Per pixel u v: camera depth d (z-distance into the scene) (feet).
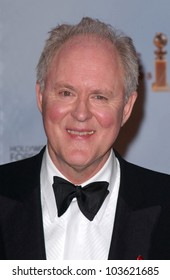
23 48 12.35
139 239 8.33
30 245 8.23
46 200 8.68
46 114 8.23
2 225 8.37
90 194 8.57
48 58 8.23
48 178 8.73
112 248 8.27
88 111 7.99
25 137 12.47
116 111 8.19
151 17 12.32
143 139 12.50
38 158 9.09
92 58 8.02
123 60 8.26
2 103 12.42
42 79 8.40
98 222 8.62
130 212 8.51
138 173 9.08
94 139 8.20
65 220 8.64
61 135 8.18
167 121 12.50
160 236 8.39
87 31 8.27
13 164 9.16
